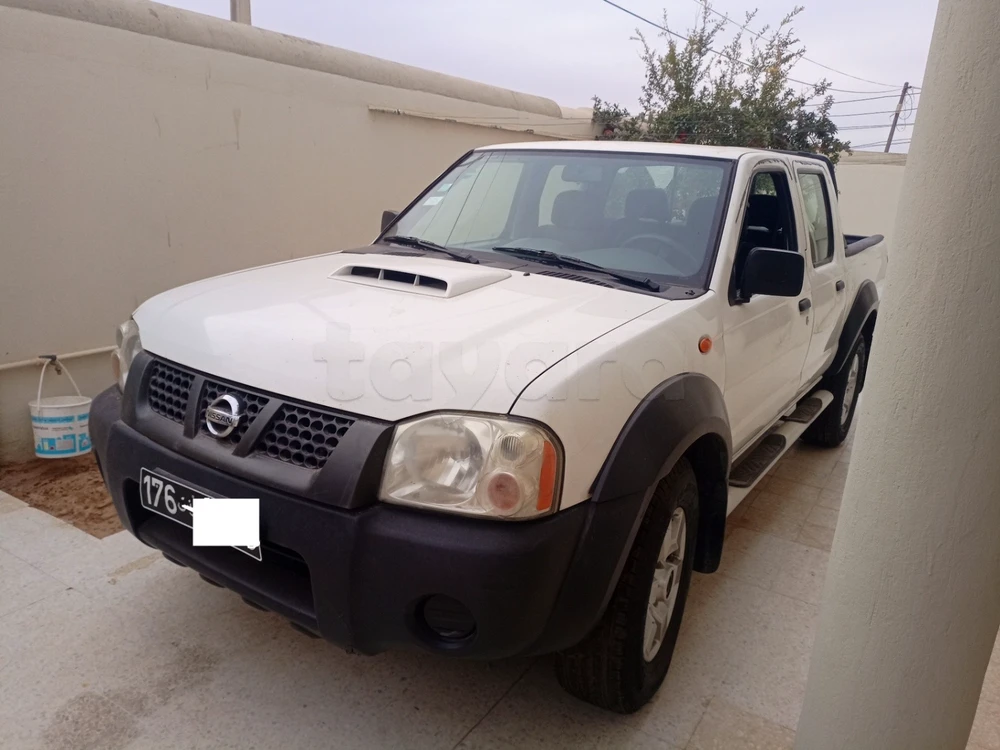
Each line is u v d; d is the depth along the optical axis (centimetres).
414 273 254
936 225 155
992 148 147
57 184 422
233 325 226
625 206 305
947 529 165
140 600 290
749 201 309
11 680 244
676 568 248
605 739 233
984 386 157
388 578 182
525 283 262
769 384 325
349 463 185
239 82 516
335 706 241
